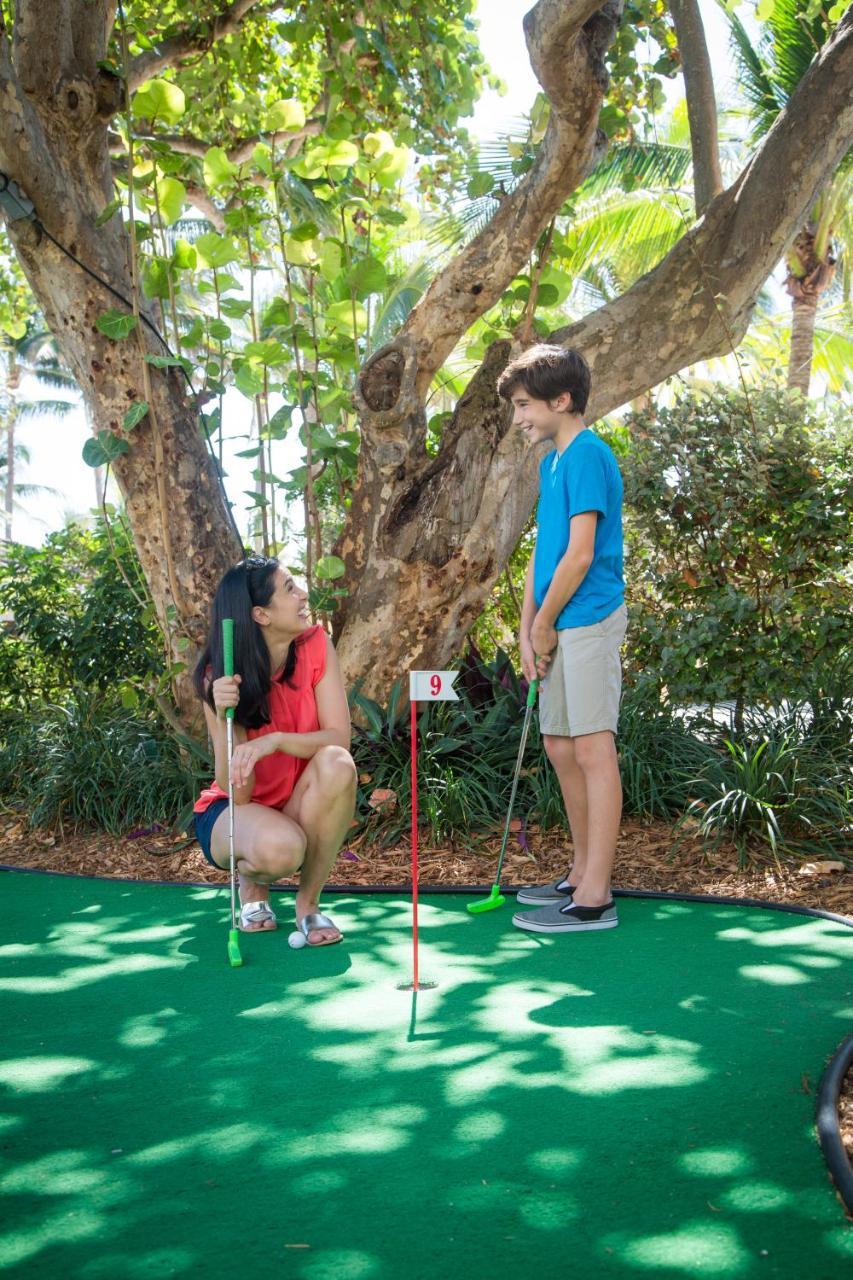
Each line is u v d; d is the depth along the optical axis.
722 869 4.49
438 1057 2.69
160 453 5.74
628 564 6.72
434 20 7.44
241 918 3.92
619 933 3.72
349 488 6.59
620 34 6.81
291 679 3.74
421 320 5.75
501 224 5.56
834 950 3.45
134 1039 2.88
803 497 6.07
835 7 6.12
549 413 3.91
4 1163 2.22
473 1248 1.89
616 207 15.31
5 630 8.02
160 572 6.04
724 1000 3.03
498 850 4.96
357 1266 1.84
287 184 5.77
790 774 4.92
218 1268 1.85
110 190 5.88
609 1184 2.08
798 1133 2.24
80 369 5.88
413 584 5.80
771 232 5.58
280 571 3.65
